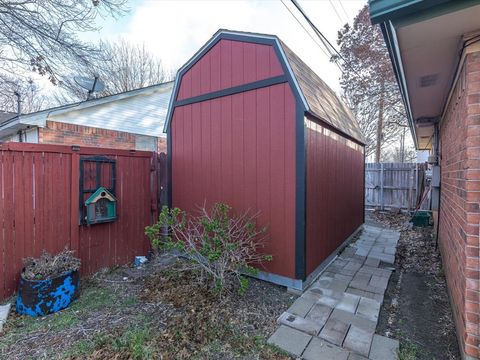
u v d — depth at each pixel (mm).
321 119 3486
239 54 3654
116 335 2318
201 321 2543
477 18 1540
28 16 4773
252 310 2766
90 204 3543
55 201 3258
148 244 4453
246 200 3623
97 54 5852
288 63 3201
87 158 3590
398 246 5234
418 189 8547
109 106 8148
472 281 1893
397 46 1960
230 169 3787
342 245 4969
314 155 3490
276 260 3365
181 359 2053
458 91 2471
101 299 2977
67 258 2984
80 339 2271
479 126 1866
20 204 2947
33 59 5094
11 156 2879
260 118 3465
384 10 1486
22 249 2963
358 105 13758
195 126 4219
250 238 3355
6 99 11570
